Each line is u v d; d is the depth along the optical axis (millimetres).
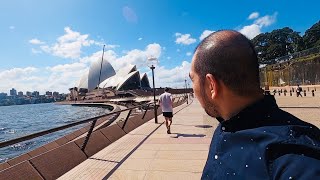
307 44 100188
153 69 15219
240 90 1054
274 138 850
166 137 9906
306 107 21562
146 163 6402
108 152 7695
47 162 5676
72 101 174750
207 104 1177
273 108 992
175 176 5402
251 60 1076
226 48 1074
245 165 873
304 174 736
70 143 7105
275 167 799
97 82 140625
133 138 9992
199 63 1159
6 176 4473
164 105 10680
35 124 54375
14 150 19391
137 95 116562
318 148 777
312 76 60688
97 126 16188
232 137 971
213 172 1004
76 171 5863
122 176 5473
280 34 112812
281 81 76375
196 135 10117
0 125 56094
